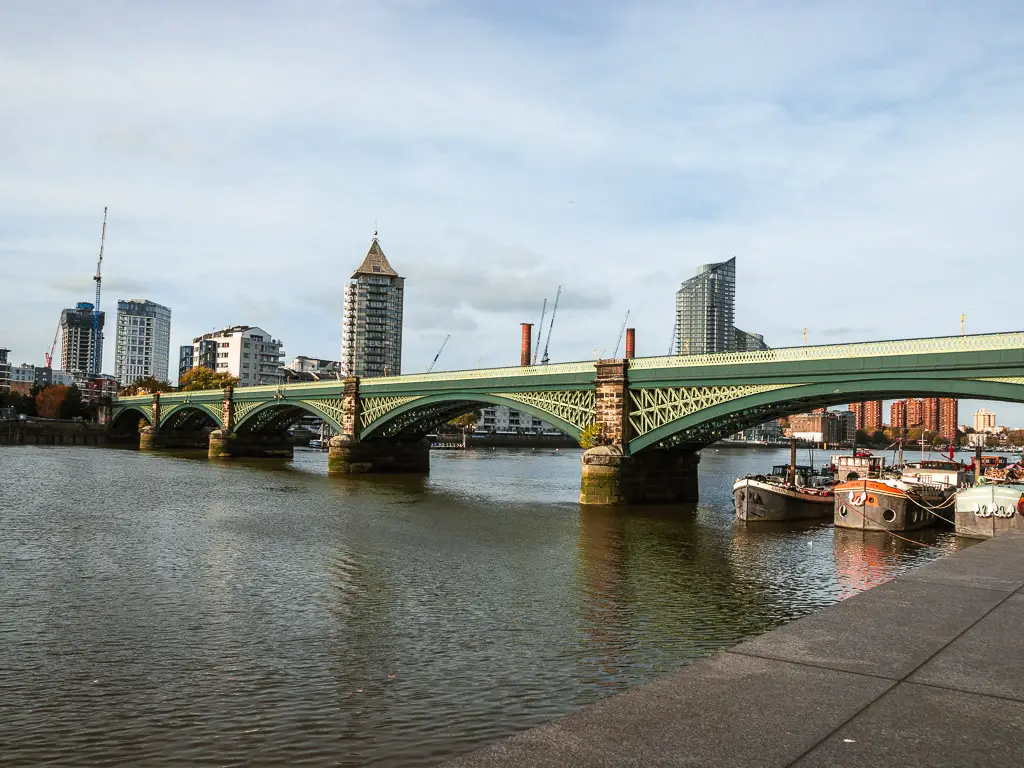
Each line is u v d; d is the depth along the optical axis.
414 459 115.69
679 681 8.45
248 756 17.89
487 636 27.75
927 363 52.38
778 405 64.31
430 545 47.53
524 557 44.00
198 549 44.47
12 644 26.09
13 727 19.41
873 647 9.62
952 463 71.31
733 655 9.34
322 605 31.97
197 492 77.50
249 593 33.84
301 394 123.75
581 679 23.23
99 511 60.66
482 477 111.81
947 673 8.70
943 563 15.57
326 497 75.56
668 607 32.59
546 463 166.38
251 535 50.09
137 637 27.06
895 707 7.72
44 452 149.50
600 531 55.09
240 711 20.52
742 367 62.25
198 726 19.53
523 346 103.88
